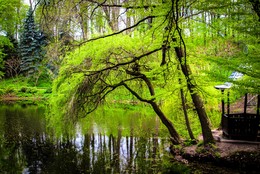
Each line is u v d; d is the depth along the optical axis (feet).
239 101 60.18
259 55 26.04
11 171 36.27
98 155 42.60
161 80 37.63
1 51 138.21
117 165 37.83
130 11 26.45
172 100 47.44
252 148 35.35
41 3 23.57
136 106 78.02
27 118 74.43
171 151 42.22
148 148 45.47
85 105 41.60
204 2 21.57
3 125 65.31
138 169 35.88
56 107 43.57
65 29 28.91
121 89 47.16
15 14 107.76
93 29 37.37
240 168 32.58
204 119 37.91
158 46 33.24
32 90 127.13
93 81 39.11
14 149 46.42
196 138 44.32
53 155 43.09
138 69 41.50
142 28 28.66
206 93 32.58
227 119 38.65
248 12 23.08
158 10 22.76
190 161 36.24
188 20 28.48
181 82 35.24
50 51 37.52
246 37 28.48
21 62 144.25
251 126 37.83
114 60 39.24
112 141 50.55
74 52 40.14
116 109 77.87
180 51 32.42
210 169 33.09
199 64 38.14
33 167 37.88
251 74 25.14
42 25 25.64
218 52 38.50
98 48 37.78
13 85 136.87
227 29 28.94
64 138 53.31
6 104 105.50
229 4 21.08
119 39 38.06
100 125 63.00
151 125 62.69
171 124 43.42
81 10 26.84
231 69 25.61
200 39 33.58
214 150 35.70
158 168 35.70
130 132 56.95
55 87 43.98
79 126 62.44
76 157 41.86
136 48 39.27
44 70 137.28
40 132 58.29
